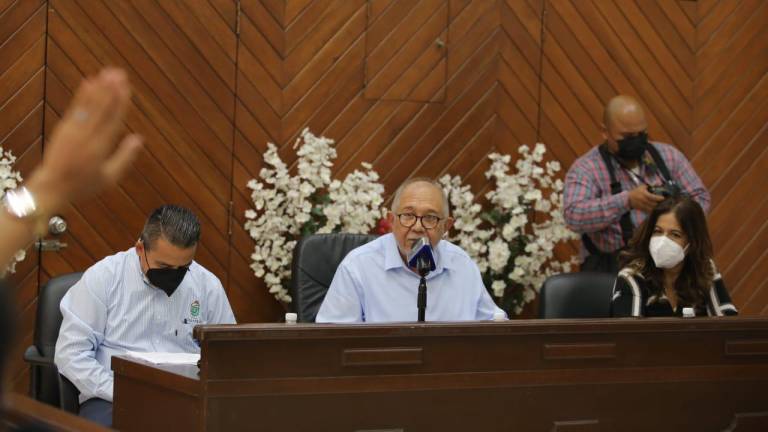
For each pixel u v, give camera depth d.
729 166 11.93
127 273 7.23
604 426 5.61
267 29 10.42
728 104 11.92
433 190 7.21
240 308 10.40
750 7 11.97
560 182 10.84
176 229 7.03
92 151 1.38
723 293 7.75
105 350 7.12
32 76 9.60
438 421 5.16
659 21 11.70
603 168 9.93
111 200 9.92
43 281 9.69
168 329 7.33
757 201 12.00
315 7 10.57
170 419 4.98
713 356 5.96
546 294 8.09
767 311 12.05
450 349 5.18
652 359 5.77
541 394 5.44
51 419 1.98
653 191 9.17
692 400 5.90
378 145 10.80
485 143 11.16
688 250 7.62
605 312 8.14
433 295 7.28
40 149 9.65
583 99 11.48
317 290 8.22
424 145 10.95
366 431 4.98
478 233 10.68
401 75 10.85
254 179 10.41
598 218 9.55
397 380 5.05
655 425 5.79
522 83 11.27
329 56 10.62
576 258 11.14
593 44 11.49
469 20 11.06
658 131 11.74
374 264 7.24
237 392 4.71
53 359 7.17
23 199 1.39
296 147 10.49
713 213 11.88
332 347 4.91
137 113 10.01
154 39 10.03
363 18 10.73
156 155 10.07
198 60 10.19
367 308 7.19
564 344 5.49
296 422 4.84
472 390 5.24
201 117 10.22
